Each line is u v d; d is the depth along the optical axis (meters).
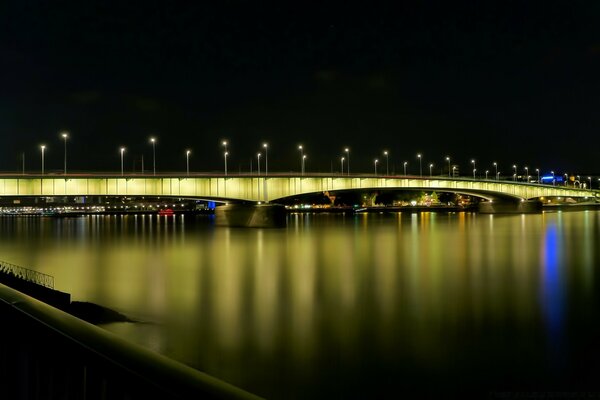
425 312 40.09
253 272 62.28
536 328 35.12
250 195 137.62
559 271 61.91
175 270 64.19
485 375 26.58
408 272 61.62
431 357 29.23
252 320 37.62
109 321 37.44
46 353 5.30
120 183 118.88
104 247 96.19
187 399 3.63
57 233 141.88
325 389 24.77
